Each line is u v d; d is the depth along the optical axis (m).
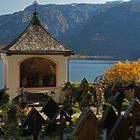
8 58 27.09
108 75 31.50
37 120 12.19
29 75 27.59
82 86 22.66
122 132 10.67
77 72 74.44
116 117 11.52
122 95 16.31
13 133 14.63
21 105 22.08
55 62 28.06
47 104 15.29
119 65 31.61
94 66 111.19
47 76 27.97
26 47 27.59
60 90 27.31
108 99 20.11
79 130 10.61
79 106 21.34
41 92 27.36
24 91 26.30
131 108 12.65
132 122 12.87
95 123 10.66
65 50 28.19
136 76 30.66
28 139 14.93
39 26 29.59
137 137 16.08
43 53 27.58
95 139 10.66
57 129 14.66
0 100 20.84
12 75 27.16
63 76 28.19
